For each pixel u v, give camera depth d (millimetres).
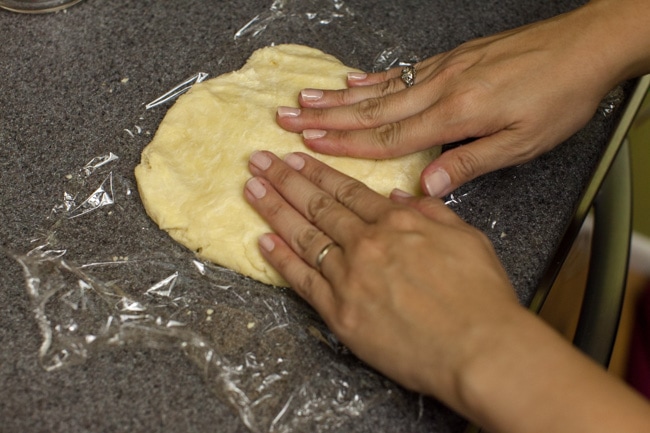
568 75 513
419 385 449
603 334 523
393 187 533
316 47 621
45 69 601
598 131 584
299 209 498
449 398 438
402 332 445
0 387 481
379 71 612
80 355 493
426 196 505
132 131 577
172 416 477
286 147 541
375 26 632
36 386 482
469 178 521
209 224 523
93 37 618
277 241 498
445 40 628
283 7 638
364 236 467
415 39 627
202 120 563
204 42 619
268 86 579
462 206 553
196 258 530
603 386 415
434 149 554
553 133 521
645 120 590
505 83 512
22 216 541
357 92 550
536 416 413
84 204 547
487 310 437
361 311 455
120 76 600
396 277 450
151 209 533
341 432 477
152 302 514
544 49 520
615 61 520
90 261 526
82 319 505
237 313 512
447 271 451
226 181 535
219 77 586
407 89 534
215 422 476
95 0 637
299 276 483
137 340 500
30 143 568
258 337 504
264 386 488
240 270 520
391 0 647
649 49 525
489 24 638
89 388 483
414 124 519
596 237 553
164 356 495
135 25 625
